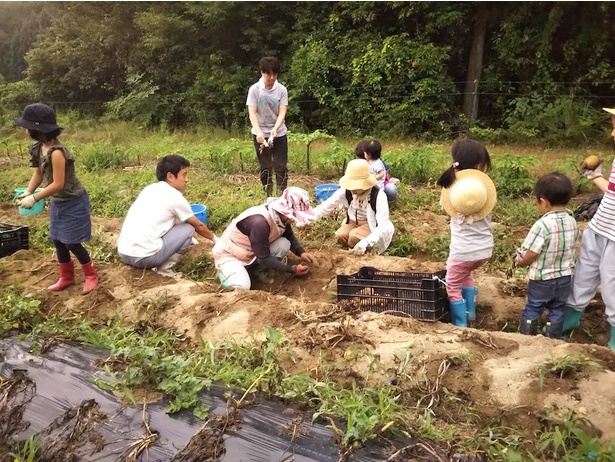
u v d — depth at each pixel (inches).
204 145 558.9
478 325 187.9
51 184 184.2
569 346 143.1
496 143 613.6
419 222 303.0
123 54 904.9
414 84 673.0
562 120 599.2
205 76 809.5
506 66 691.4
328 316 166.2
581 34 632.4
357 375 143.3
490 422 126.9
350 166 229.0
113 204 338.6
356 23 743.7
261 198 349.1
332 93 728.3
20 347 162.7
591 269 165.9
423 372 139.0
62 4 1021.2
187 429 122.6
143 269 212.5
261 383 134.8
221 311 177.8
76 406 132.6
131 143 658.8
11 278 218.5
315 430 118.8
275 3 796.0
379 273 185.8
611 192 162.1
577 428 118.6
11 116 899.4
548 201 163.8
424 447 112.2
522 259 166.6
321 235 277.3
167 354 164.2
